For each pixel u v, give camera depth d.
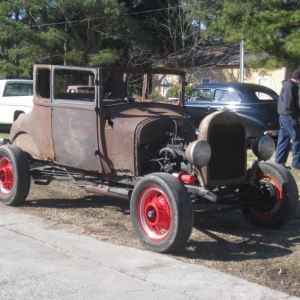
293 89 8.31
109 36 26.03
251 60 14.45
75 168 6.35
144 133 5.52
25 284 4.19
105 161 5.81
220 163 5.40
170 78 19.62
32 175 6.89
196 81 26.17
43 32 25.75
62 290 4.07
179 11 26.31
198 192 5.19
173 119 5.77
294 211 5.74
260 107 11.49
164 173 5.09
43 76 6.55
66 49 26.50
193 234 5.67
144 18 28.56
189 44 28.41
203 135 5.28
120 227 5.89
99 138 5.82
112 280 4.27
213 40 27.28
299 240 5.51
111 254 4.91
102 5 24.11
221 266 4.69
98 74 5.75
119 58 26.81
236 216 6.46
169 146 5.53
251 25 13.26
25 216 6.27
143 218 5.16
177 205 4.79
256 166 5.73
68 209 6.67
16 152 6.64
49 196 7.38
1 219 6.10
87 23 26.14
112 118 5.74
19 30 24.84
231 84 11.98
